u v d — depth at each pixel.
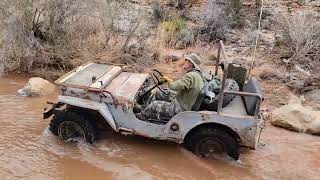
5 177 5.26
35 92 7.57
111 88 6.02
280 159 6.02
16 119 6.68
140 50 9.35
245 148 6.23
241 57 9.50
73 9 8.85
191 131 5.92
